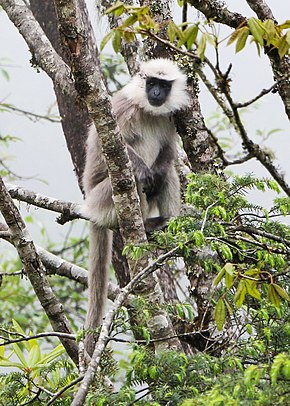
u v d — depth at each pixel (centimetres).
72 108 1430
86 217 1253
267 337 755
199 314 1085
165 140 1389
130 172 958
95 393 723
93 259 1247
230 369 746
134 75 1392
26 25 1257
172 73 1297
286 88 902
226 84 716
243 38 718
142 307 784
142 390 734
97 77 926
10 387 878
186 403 614
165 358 728
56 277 1739
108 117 936
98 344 717
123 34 762
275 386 620
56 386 923
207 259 890
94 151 1320
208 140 1202
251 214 896
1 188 948
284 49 734
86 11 1383
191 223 845
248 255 895
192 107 1238
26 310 1678
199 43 707
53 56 1227
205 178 902
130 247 838
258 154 746
